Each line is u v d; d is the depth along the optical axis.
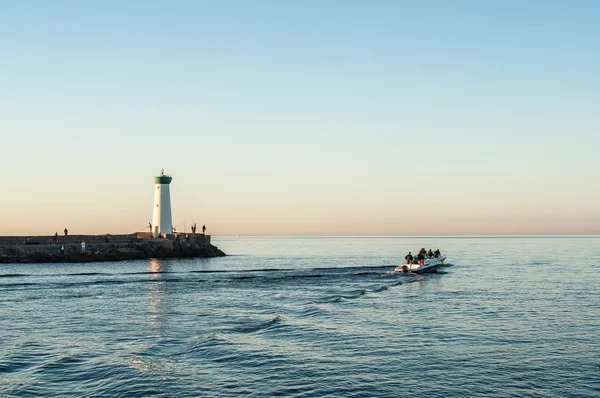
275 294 45.91
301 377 21.28
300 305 39.44
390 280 58.19
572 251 152.25
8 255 85.38
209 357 24.09
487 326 31.22
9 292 47.19
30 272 69.19
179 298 43.50
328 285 53.06
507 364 23.09
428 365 22.95
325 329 30.39
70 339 27.73
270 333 29.30
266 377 21.25
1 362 23.03
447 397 19.14
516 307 38.19
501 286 52.19
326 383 20.56
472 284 54.22
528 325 31.47
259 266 83.81
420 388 20.06
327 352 25.09
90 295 45.22
